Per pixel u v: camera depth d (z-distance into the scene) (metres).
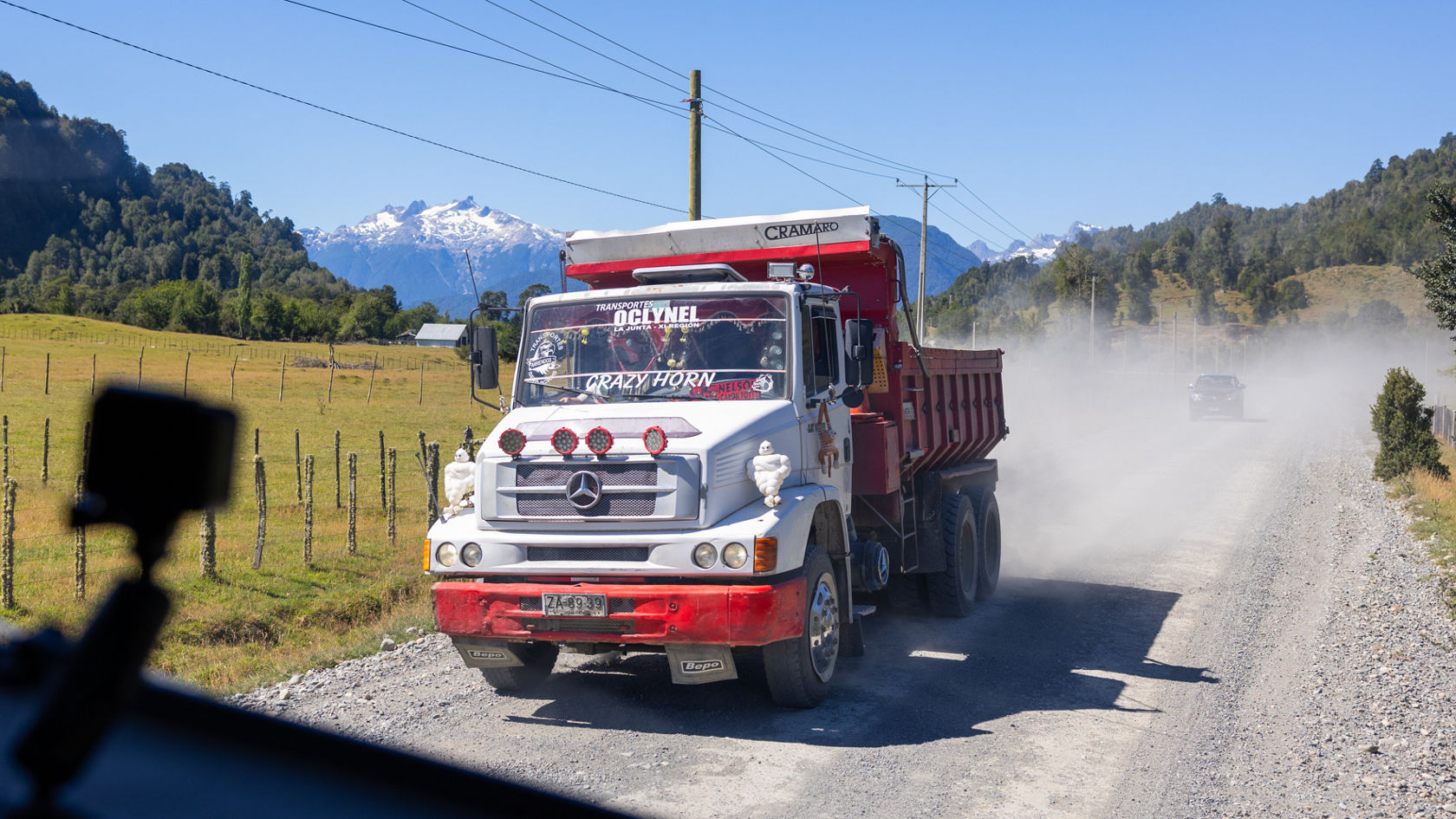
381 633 9.20
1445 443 33.97
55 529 13.73
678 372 7.34
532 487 6.55
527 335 7.66
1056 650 8.66
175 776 1.46
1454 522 15.53
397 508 17.34
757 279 9.01
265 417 37.09
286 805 1.66
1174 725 6.62
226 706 1.64
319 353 106.38
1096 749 6.13
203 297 158.00
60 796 0.98
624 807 5.02
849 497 8.21
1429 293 25.33
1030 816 5.10
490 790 3.02
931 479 9.75
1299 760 5.94
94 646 0.93
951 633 9.33
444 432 33.66
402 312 191.62
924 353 9.62
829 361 7.91
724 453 6.50
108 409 0.88
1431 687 7.50
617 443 6.45
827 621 7.07
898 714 6.81
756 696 7.26
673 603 6.27
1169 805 5.26
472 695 7.18
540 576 6.60
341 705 6.87
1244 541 14.56
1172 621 9.75
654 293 7.54
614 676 7.80
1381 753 6.07
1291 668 8.08
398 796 2.09
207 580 10.97
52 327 119.75
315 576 11.58
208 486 0.90
